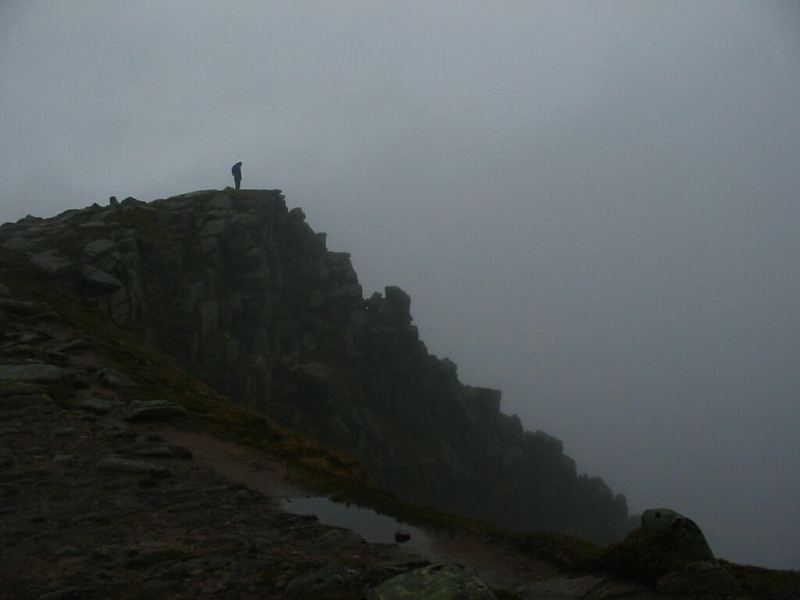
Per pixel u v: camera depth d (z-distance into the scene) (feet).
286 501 46.21
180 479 47.78
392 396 231.50
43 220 181.78
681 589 29.55
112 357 91.25
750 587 30.35
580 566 34.35
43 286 130.11
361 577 29.25
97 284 135.74
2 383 67.00
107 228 163.84
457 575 26.91
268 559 31.91
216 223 186.09
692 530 32.32
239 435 67.00
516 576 33.73
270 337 192.24
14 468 45.65
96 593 26.96
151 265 161.68
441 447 236.22
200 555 32.01
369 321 237.66
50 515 37.50
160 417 65.57
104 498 41.34
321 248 244.63
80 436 55.26
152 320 151.23
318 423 187.42
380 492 51.47
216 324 167.02
